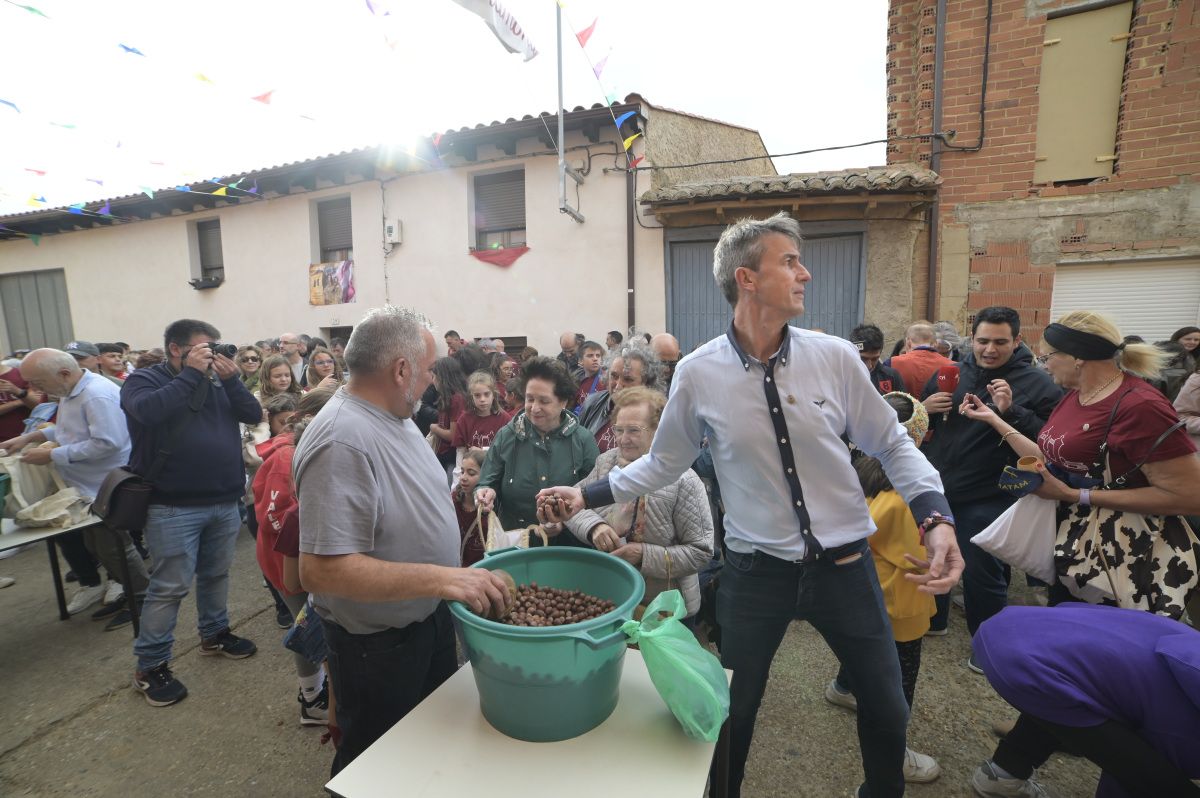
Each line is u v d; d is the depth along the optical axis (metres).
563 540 2.37
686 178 7.74
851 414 1.57
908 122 5.73
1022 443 2.36
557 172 7.34
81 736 2.45
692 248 6.74
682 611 1.23
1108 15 4.83
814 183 5.54
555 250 7.45
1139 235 4.86
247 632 3.28
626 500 1.72
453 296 8.11
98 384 3.34
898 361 3.87
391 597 1.23
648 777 1.08
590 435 2.57
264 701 2.66
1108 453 1.97
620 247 7.09
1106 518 1.98
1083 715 1.24
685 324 6.85
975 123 5.27
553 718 1.15
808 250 6.11
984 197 5.29
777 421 1.49
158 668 2.70
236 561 4.30
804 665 2.81
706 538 2.03
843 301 6.02
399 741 1.18
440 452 4.55
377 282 8.55
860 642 1.56
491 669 1.14
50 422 4.25
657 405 2.09
